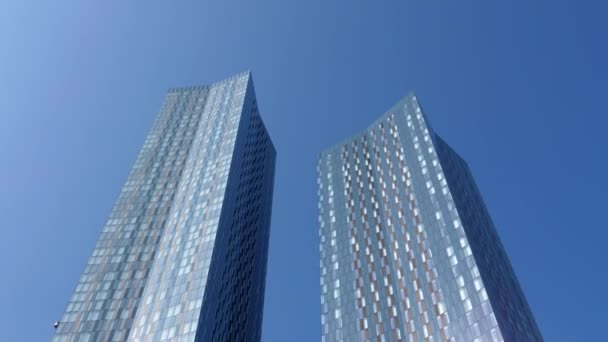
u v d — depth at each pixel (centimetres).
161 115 17400
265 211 17475
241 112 15988
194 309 9281
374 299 12431
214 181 13150
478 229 12950
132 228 12444
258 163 17388
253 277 14550
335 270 14275
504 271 12825
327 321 12888
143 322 9512
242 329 12431
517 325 10400
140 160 15162
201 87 18712
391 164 15812
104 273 11056
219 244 11344
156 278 10625
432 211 12738
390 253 13225
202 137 15662
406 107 17000
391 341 11019
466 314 9756
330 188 17488
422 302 11038
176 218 12425
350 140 18650
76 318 9850
